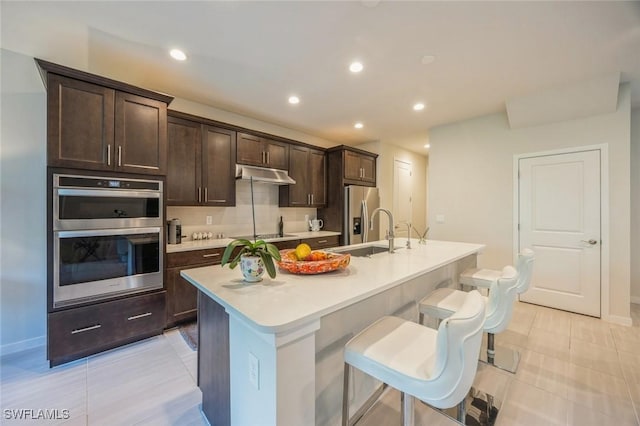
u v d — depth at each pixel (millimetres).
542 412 1633
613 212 2924
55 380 1901
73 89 2059
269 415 985
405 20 1862
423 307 1768
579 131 3105
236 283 1340
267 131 4039
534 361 2170
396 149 5422
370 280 1379
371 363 1094
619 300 2895
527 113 3238
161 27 1933
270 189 4152
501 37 2039
